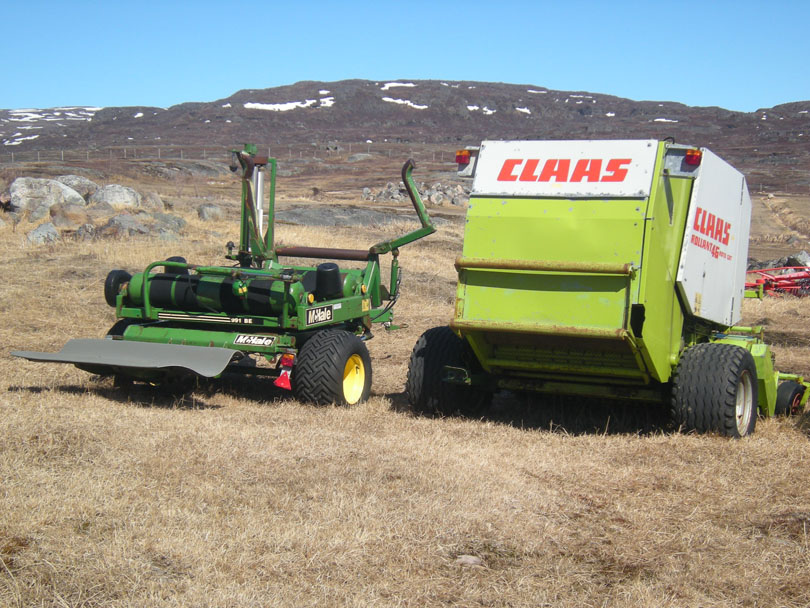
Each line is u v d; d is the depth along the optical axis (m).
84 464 6.14
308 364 8.88
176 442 6.84
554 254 8.05
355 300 10.24
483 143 8.56
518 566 4.94
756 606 4.54
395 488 6.07
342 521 5.39
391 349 13.70
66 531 4.94
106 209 27.67
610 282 7.84
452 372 8.90
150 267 9.43
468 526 5.43
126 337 9.37
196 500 5.59
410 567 4.82
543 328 8.04
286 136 155.00
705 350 8.38
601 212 7.91
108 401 8.44
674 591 4.68
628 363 8.31
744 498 6.30
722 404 8.08
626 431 8.77
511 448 7.57
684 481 6.67
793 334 17.03
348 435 7.61
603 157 8.07
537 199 8.19
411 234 10.74
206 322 9.36
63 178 33.09
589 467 6.99
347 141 149.50
